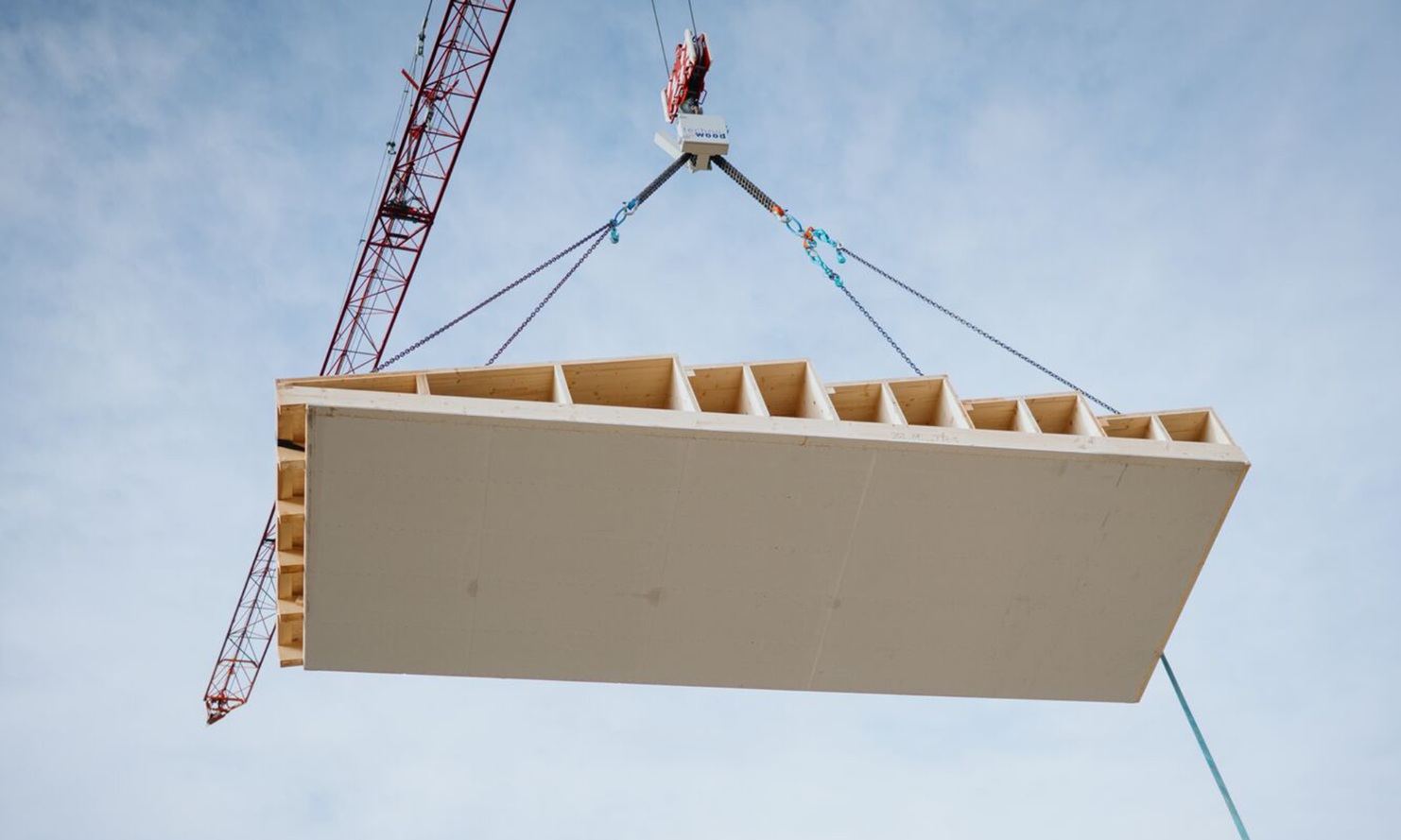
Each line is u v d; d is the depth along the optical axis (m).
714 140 32.47
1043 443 22.92
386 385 22.02
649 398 23.94
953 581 24.25
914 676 25.81
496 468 21.70
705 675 25.27
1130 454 23.09
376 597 23.23
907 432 22.41
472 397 22.52
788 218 32.00
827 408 23.00
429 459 21.50
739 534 23.03
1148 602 25.14
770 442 21.95
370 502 21.91
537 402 21.81
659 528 22.75
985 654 25.56
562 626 24.00
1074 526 23.83
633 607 23.83
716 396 23.89
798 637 24.70
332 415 20.97
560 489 22.06
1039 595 24.73
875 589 24.16
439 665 24.55
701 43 33.38
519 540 22.62
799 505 22.78
